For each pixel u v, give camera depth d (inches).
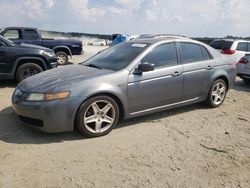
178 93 231.6
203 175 150.9
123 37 756.0
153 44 222.5
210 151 179.0
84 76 195.0
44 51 360.8
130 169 154.3
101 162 160.9
